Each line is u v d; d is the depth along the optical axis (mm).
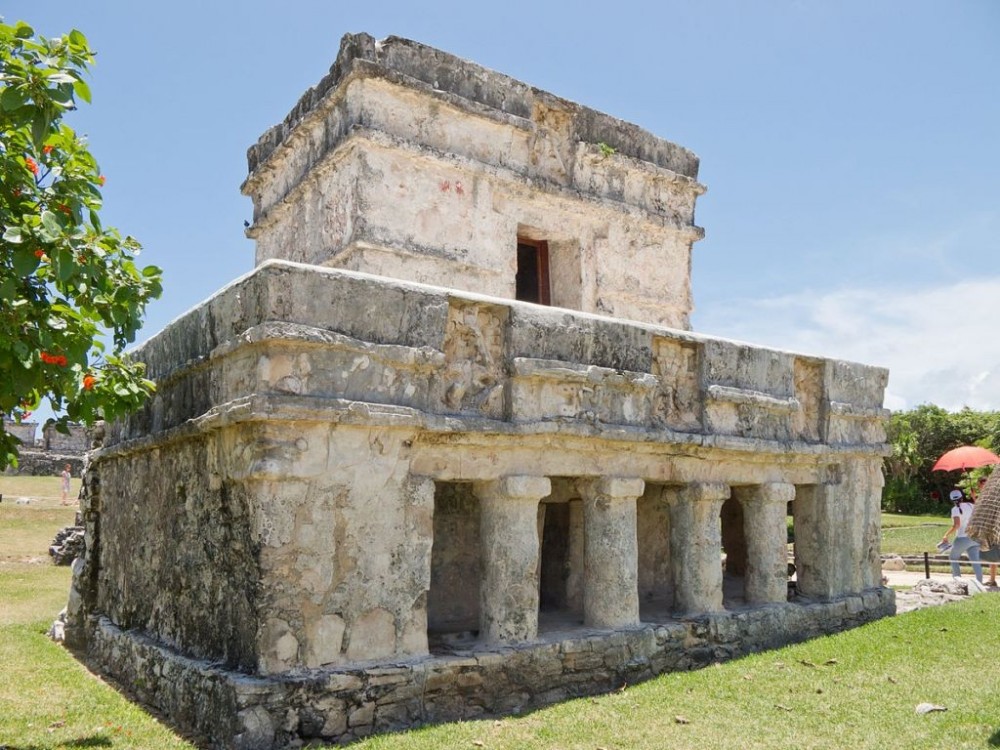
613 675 7395
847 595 10164
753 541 9477
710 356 8836
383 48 9414
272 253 11188
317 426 6004
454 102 9719
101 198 5293
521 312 7277
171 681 6406
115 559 8641
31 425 32719
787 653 8297
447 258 9531
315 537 5934
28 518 20266
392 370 6445
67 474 23062
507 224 10180
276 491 5820
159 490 7617
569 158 10797
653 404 8305
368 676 5922
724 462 8992
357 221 9000
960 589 12133
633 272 11297
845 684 7152
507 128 10250
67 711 6496
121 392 5855
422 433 6582
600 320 7840
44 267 5215
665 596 10664
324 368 6078
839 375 10359
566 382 7484
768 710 6438
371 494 6234
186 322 7355
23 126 4734
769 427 9414
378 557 6215
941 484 36094
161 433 7320
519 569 7098
